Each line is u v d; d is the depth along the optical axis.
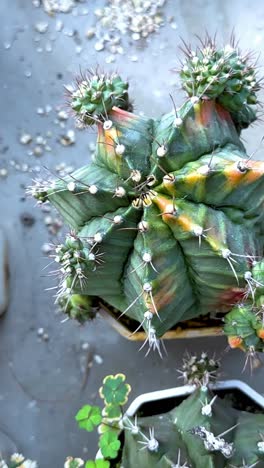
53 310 0.49
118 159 0.32
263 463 0.33
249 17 0.51
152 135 0.34
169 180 0.31
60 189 0.34
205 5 0.51
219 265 0.32
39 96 0.51
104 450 0.35
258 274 0.32
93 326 0.48
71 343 0.48
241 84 0.33
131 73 0.51
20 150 0.51
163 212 0.31
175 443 0.34
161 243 0.32
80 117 0.34
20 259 0.49
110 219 0.33
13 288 0.49
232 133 0.34
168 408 0.39
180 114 0.32
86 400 0.47
